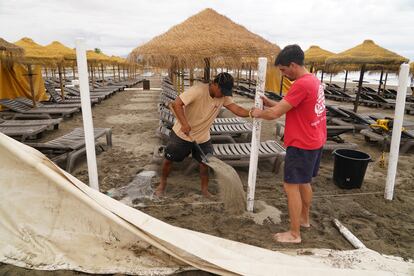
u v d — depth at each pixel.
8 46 7.52
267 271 2.27
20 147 2.43
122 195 3.90
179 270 2.39
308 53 14.23
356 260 2.59
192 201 3.75
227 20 3.71
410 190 4.27
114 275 2.34
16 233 2.46
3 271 2.30
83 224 2.52
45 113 9.03
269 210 3.57
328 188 4.29
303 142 2.64
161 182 3.91
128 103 13.81
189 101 3.34
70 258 2.42
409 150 6.48
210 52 3.09
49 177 2.38
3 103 8.98
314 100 2.55
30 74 9.59
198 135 3.61
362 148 6.65
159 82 30.30
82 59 2.88
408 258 2.70
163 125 5.98
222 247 2.60
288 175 2.77
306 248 2.82
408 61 7.46
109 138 6.15
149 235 2.40
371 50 8.25
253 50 3.08
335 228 3.23
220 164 3.32
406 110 12.84
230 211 3.44
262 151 4.74
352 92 19.39
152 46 3.45
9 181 2.42
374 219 3.42
